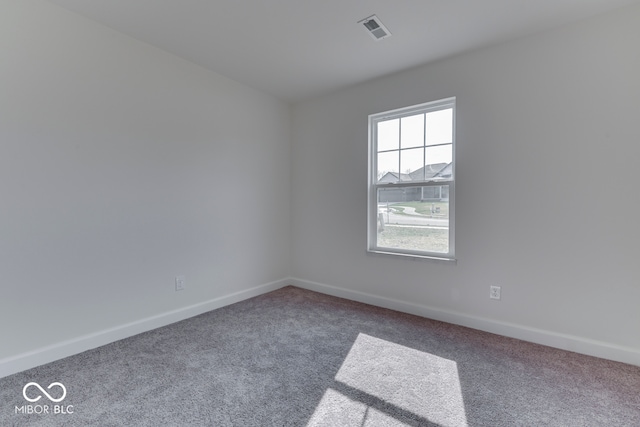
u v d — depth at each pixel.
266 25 2.08
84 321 2.03
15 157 1.75
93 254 2.07
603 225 1.93
